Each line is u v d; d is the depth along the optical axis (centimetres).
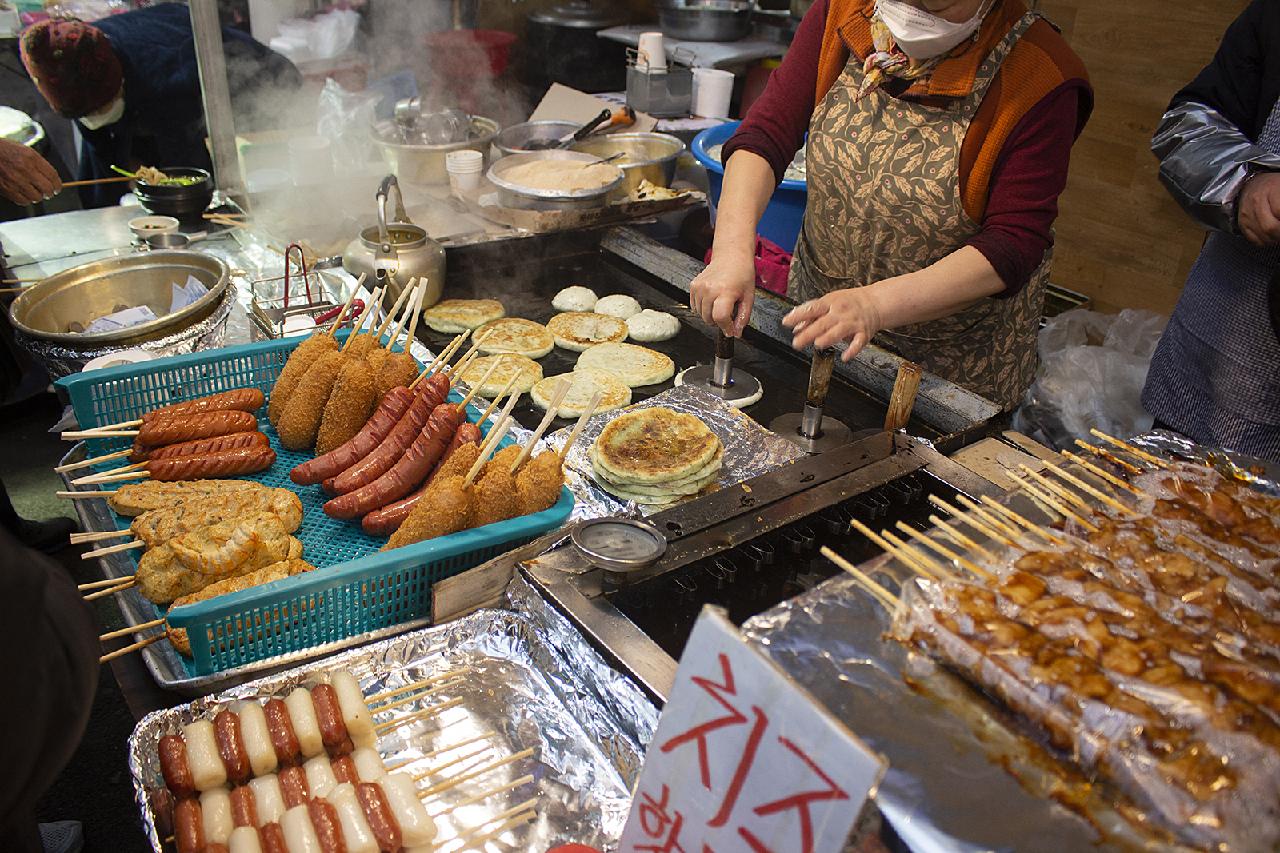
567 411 279
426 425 228
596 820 155
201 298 293
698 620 102
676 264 369
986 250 240
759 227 390
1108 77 426
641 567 175
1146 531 156
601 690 162
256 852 137
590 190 379
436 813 155
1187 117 266
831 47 276
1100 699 115
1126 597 139
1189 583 142
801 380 303
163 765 150
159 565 194
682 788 107
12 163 349
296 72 457
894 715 121
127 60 475
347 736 161
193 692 174
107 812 287
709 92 521
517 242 378
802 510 200
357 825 141
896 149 264
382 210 310
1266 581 146
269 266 367
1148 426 351
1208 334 290
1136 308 450
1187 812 103
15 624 101
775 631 133
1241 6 373
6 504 348
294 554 208
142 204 409
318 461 238
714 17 557
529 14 609
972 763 115
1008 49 242
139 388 257
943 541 156
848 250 296
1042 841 104
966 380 300
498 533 194
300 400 251
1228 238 284
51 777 111
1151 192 426
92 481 221
